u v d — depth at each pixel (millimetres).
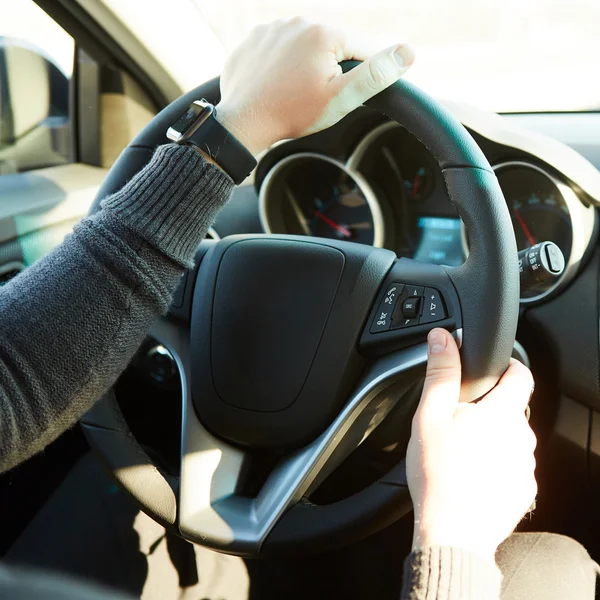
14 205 1159
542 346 1093
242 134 579
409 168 1221
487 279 652
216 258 820
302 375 761
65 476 1213
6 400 456
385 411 812
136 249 499
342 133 1157
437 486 510
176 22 1336
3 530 1106
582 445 1122
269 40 602
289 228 1332
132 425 974
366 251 772
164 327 843
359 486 933
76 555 1097
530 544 857
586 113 1200
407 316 721
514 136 1048
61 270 487
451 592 455
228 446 791
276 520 718
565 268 1031
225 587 1113
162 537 1147
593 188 999
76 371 479
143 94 1457
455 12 1709
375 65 587
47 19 1366
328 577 1140
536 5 1726
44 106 1429
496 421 572
